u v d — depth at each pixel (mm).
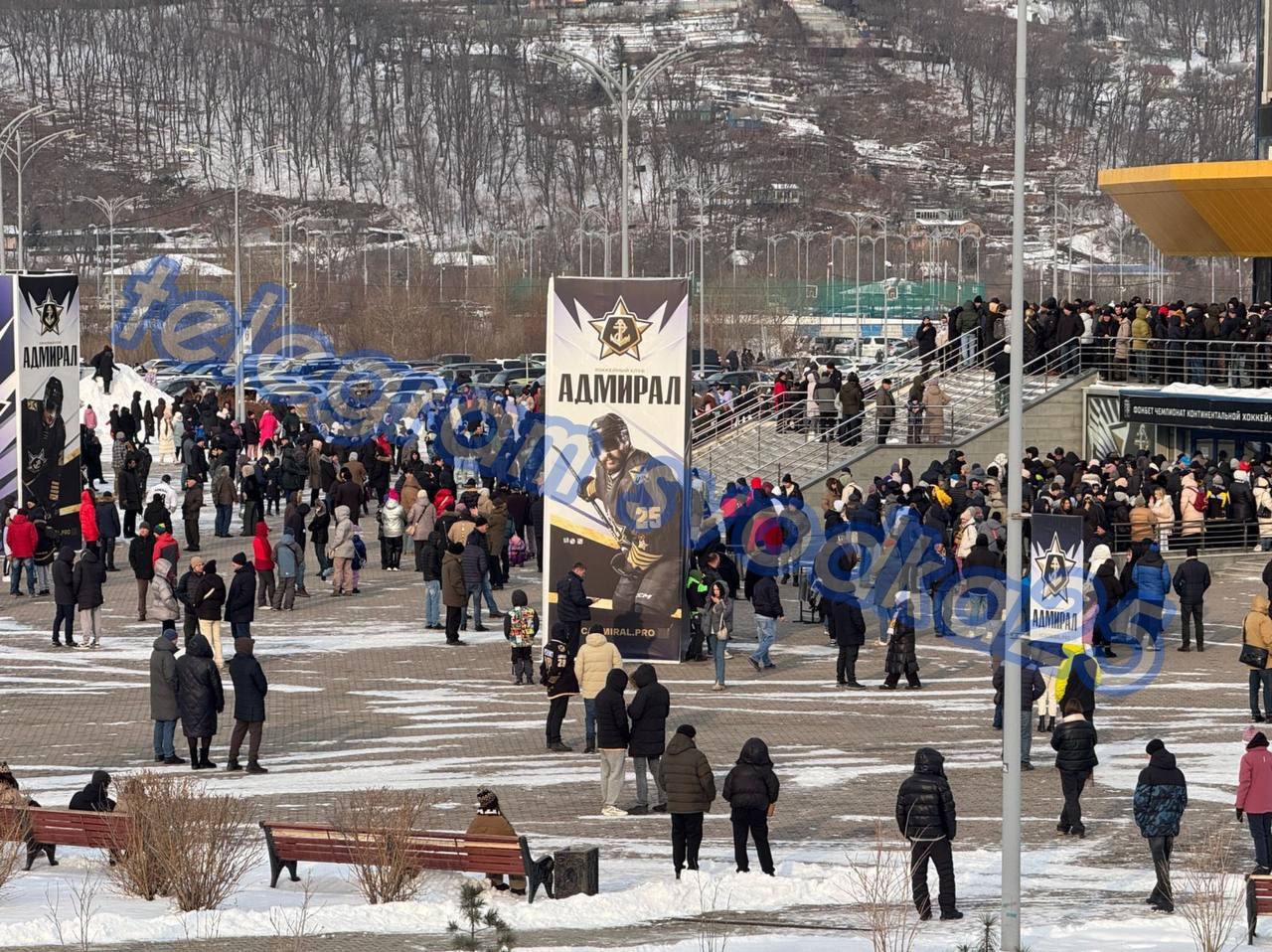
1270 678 83312
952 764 75750
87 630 102500
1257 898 48219
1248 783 57156
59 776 72438
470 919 43000
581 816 65688
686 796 54562
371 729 82438
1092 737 63625
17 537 117562
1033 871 58656
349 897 51719
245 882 54625
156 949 44156
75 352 125625
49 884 53656
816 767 74625
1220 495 128125
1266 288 180000
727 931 47969
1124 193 176000
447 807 66000
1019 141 54312
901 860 58719
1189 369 146375
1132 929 49625
